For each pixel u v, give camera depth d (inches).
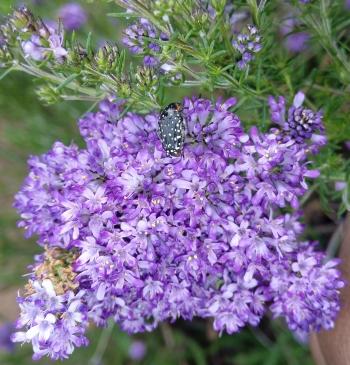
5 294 8.5
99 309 4.3
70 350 4.0
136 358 7.7
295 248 4.3
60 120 7.5
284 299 4.3
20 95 7.3
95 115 4.4
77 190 3.8
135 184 3.7
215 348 7.6
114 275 3.8
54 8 6.4
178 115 3.6
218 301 4.4
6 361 7.7
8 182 8.2
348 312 4.9
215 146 3.8
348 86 5.0
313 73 4.9
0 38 4.2
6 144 8.3
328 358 5.3
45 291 3.9
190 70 4.2
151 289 4.1
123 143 4.0
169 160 3.8
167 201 3.8
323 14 4.6
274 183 3.9
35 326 3.9
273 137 3.9
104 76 4.1
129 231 3.7
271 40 4.8
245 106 4.8
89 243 3.8
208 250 3.9
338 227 5.8
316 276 4.2
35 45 4.0
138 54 4.1
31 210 4.4
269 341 7.4
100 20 6.4
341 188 5.3
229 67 4.2
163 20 3.9
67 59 4.0
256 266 4.0
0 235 7.7
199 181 3.7
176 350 7.8
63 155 4.3
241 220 3.9
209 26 4.2
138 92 4.1
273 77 5.0
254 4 4.2
